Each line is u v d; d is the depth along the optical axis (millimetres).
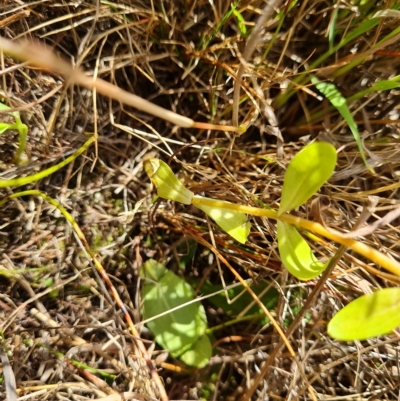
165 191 129
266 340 159
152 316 151
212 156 167
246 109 162
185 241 170
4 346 127
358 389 151
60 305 150
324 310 155
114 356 148
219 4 150
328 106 161
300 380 147
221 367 157
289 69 162
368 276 151
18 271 142
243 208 122
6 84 148
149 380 141
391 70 156
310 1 152
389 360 153
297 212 149
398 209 104
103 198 165
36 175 132
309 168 105
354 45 156
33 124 152
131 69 165
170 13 154
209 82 160
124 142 167
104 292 142
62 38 155
